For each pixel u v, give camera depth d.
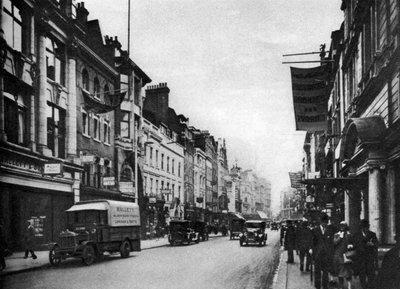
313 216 30.56
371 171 16.69
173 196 53.09
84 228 18.33
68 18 27.66
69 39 28.11
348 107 25.69
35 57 24.39
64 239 17.11
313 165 64.50
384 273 4.73
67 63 28.20
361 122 16.67
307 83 22.52
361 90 20.73
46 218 24.03
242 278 13.39
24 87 23.00
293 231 17.80
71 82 28.19
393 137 14.75
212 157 79.69
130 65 38.16
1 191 20.06
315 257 10.44
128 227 21.20
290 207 118.06
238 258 20.61
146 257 21.14
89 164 30.77
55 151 26.41
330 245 10.04
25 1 22.98
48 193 24.36
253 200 151.88
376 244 9.59
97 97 33.44
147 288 11.34
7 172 20.39
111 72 35.69
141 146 40.59
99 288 11.31
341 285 9.83
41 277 13.57
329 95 37.25
